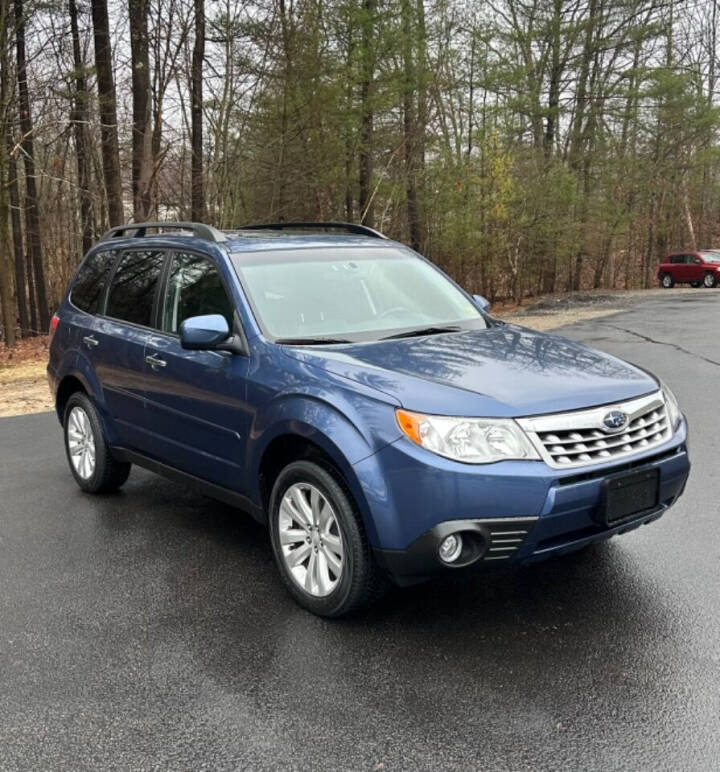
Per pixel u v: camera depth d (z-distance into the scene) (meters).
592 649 3.31
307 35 21.38
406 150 26.28
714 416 7.58
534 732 2.74
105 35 18.97
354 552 3.45
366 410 3.36
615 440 3.36
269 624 3.65
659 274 37.47
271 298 4.29
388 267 4.91
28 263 32.88
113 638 3.55
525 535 3.15
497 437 3.16
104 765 2.64
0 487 6.14
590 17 34.19
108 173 19.69
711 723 2.76
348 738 2.74
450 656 3.30
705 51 45.19
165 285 4.90
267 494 4.05
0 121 17.81
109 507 5.54
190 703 2.99
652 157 39.06
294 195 23.45
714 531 4.61
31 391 11.48
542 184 29.66
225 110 21.25
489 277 32.47
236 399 4.04
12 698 3.07
